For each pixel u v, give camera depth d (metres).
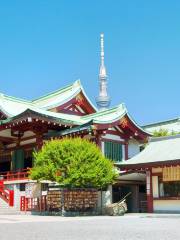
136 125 42.53
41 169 30.44
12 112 42.56
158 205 33.81
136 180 40.34
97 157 30.98
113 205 30.83
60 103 45.22
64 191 31.20
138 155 37.19
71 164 29.58
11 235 14.04
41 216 29.73
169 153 34.53
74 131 39.03
